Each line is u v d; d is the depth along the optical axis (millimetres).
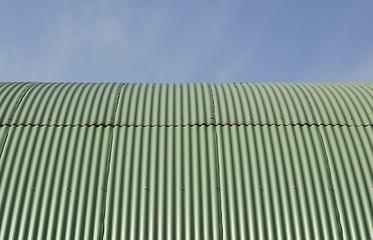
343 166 8547
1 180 8094
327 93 10258
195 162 8523
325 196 8117
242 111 9531
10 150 8523
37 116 9219
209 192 8109
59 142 8719
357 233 7727
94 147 8688
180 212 7863
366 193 8172
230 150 8719
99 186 8125
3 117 9117
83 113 9352
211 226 7742
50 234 7570
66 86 10500
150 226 7699
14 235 7516
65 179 8180
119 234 7613
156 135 8945
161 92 10211
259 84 11016
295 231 7719
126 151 8656
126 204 7918
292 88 10578
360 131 9156
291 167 8492
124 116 9352
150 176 8289
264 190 8156
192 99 9883
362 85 10922
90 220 7734
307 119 9352
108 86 10562
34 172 8242
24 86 10383
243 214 7871
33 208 7805
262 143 8844
